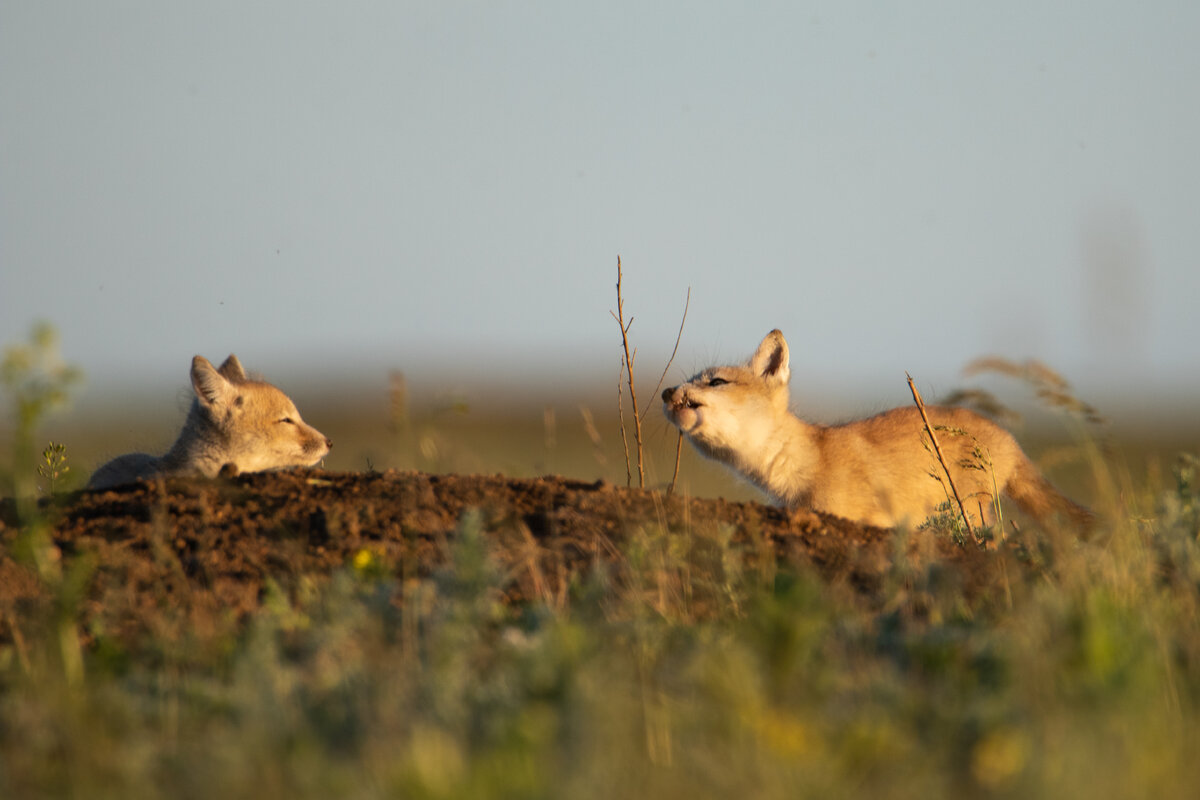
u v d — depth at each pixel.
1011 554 16.75
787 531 17.05
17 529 16.27
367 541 15.77
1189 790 8.32
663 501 17.64
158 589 14.40
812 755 8.60
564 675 9.94
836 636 12.21
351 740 9.42
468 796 7.83
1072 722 9.16
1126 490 18.77
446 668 10.61
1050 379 19.09
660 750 9.08
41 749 9.93
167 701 10.95
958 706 9.96
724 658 10.18
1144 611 12.48
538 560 15.27
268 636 11.46
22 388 11.47
